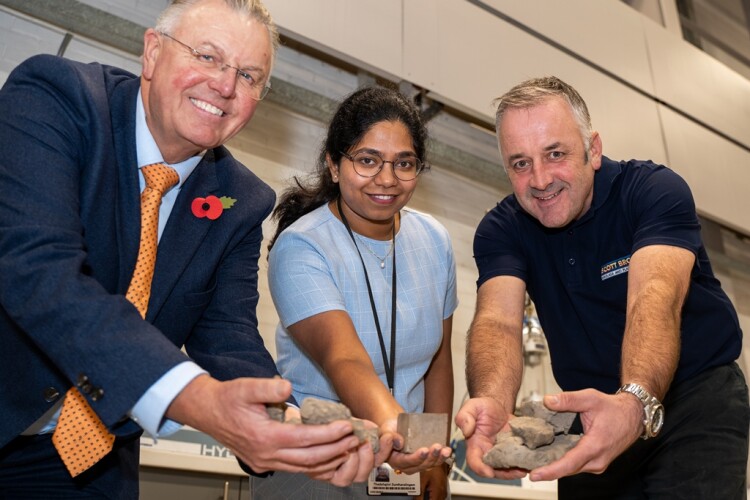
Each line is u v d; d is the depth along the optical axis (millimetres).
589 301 1733
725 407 1516
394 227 1830
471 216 4066
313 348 1578
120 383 1004
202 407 1011
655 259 1518
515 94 1688
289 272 1655
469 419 1292
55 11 2932
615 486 1659
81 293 1040
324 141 1896
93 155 1218
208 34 1307
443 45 3711
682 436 1507
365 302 1713
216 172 1484
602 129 4277
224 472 2365
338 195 1832
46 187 1120
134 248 1271
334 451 1019
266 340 3088
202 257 1394
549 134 1617
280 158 3436
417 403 1771
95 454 1226
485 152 4180
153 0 3240
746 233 4922
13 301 1047
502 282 1788
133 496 1409
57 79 1229
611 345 1703
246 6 1363
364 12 3465
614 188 1740
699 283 1653
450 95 3641
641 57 4727
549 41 4258
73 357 1022
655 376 1291
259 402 991
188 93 1295
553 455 1167
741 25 6188
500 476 1234
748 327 5098
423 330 1762
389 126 1697
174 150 1355
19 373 1182
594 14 4582
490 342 1643
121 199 1274
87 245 1209
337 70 3748
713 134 4930
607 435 1165
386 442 1202
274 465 1042
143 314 1270
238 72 1329
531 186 1644
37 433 1291
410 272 1795
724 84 5207
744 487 1457
